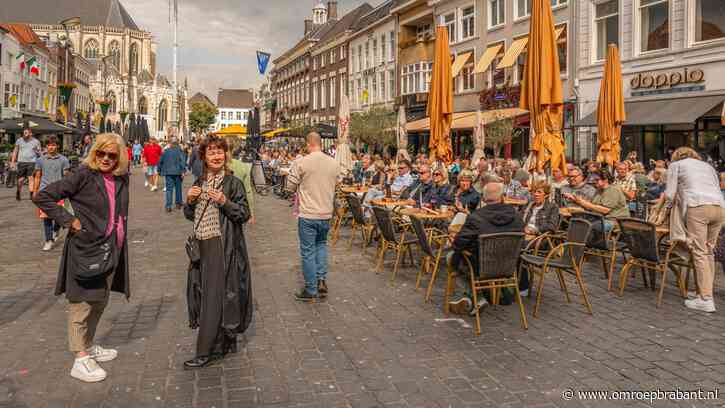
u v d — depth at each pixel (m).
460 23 32.38
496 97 28.52
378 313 6.12
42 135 37.25
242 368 4.54
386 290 7.15
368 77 45.09
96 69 91.94
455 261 6.00
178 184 16.00
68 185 4.09
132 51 100.56
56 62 54.22
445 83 14.27
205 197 4.64
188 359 4.72
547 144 10.08
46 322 5.70
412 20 37.28
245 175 8.60
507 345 5.10
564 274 8.14
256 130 29.66
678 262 6.83
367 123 30.16
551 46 9.95
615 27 22.03
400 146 18.41
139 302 6.47
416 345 5.09
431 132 14.62
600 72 22.52
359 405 3.88
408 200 10.40
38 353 4.84
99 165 4.22
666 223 8.16
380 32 42.38
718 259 6.68
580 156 23.39
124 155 4.31
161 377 4.35
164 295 6.79
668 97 19.69
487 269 5.58
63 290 4.26
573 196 8.65
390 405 3.88
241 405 3.87
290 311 6.18
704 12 18.58
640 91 20.80
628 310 6.29
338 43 51.31
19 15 92.38
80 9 95.50
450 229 6.96
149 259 8.97
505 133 22.59
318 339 5.25
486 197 5.92
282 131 40.41
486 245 5.53
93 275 4.13
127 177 4.42
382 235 8.30
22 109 42.38
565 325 5.71
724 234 6.66
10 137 36.78
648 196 11.24
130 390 4.11
